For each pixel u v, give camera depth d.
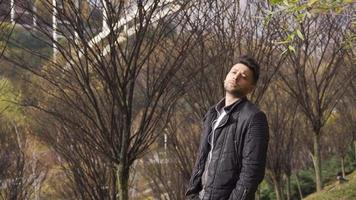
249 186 2.50
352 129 16.77
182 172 7.40
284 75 8.30
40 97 6.95
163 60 5.20
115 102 4.58
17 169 10.41
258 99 6.25
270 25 5.92
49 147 8.95
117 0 4.38
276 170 10.51
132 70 4.53
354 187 8.88
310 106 8.59
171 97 5.34
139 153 4.90
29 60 5.10
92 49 4.38
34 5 4.24
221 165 2.66
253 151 2.54
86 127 5.24
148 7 4.38
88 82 4.57
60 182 10.88
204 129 2.94
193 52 5.62
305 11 2.73
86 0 4.38
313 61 8.40
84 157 6.93
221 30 6.00
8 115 10.94
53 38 4.42
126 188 4.73
